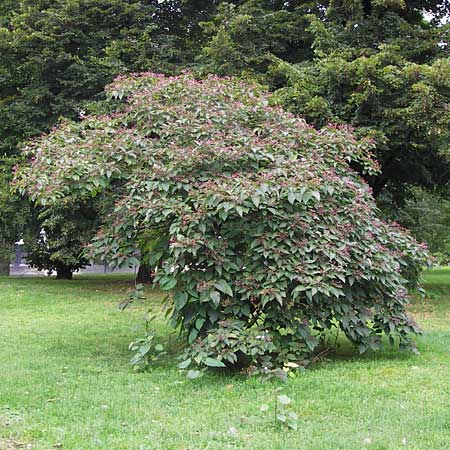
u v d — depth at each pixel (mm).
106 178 5891
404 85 11148
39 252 16938
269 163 5828
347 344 6820
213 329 5336
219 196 5141
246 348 5066
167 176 5590
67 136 6574
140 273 14961
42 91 13914
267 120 6500
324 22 13227
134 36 14539
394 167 14031
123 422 3930
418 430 3770
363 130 10875
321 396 4551
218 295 5160
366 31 12562
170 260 5375
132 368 5621
